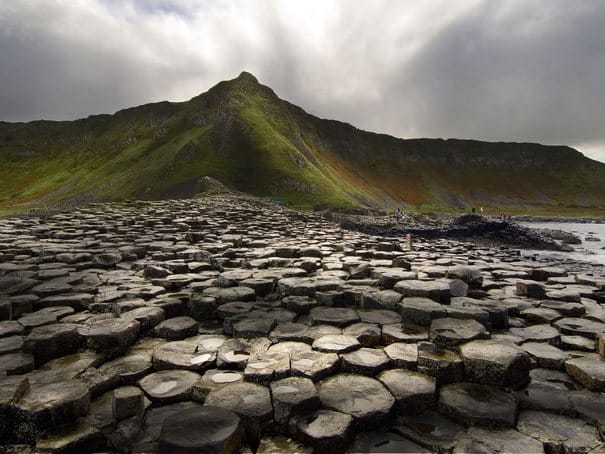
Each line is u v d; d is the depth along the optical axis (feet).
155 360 17.21
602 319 23.68
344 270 35.76
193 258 40.01
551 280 37.37
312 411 13.58
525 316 24.79
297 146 479.00
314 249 42.47
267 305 25.18
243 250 44.29
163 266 34.12
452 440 13.04
